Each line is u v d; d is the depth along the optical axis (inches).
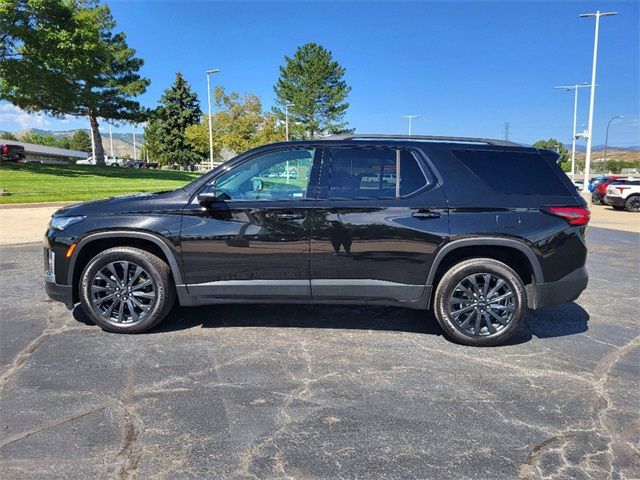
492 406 132.3
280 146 177.2
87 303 177.8
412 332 188.2
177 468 104.3
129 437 115.0
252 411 127.7
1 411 125.4
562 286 172.6
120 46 1681.8
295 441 114.8
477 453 111.3
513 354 168.6
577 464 107.8
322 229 169.0
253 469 104.4
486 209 169.0
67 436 114.9
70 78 1169.4
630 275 297.7
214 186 175.5
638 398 137.9
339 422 123.2
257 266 172.1
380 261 170.2
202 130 2233.0
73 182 964.0
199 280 174.4
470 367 157.2
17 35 917.8
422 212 168.6
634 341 182.9
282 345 172.7
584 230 173.8
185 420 122.9
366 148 174.2
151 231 171.5
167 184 1037.2
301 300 175.2
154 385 141.2
